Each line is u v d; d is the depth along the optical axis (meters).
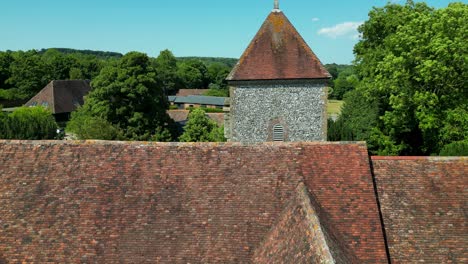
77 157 13.38
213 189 12.48
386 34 38.78
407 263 11.83
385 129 35.97
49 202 12.30
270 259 9.89
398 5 38.88
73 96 74.38
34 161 13.36
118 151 13.50
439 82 29.44
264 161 13.04
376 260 10.69
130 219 11.86
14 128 40.31
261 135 22.98
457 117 28.41
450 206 12.96
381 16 39.19
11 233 11.63
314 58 22.19
